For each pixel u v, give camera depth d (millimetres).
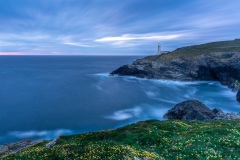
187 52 166375
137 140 24609
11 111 73062
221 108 77500
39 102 85688
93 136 29891
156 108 77250
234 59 123625
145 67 148500
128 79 142625
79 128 58125
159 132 27312
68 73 191625
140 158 16031
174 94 100812
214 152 18406
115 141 25359
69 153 18547
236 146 19844
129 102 85812
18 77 165125
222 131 25109
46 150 20938
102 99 90812
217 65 129875
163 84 125500
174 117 60156
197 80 135375
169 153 19297
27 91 108250
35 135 53531
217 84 126000
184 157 17969
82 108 77000
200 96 96625
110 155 16531
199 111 55469
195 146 20234
